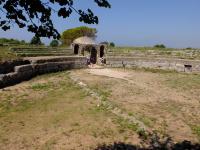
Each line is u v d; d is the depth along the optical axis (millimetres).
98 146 13375
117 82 30438
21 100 21500
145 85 29672
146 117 17797
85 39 49875
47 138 14156
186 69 44344
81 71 39000
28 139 14008
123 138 14398
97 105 20250
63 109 19188
